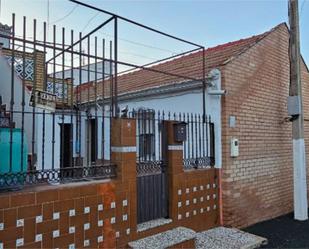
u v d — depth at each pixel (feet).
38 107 14.79
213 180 23.07
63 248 14.05
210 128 23.59
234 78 24.14
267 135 27.55
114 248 15.96
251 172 25.46
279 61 29.91
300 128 27.22
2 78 25.75
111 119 17.02
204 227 22.03
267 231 23.61
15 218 12.73
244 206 24.58
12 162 14.28
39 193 13.41
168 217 19.83
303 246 20.49
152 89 27.58
